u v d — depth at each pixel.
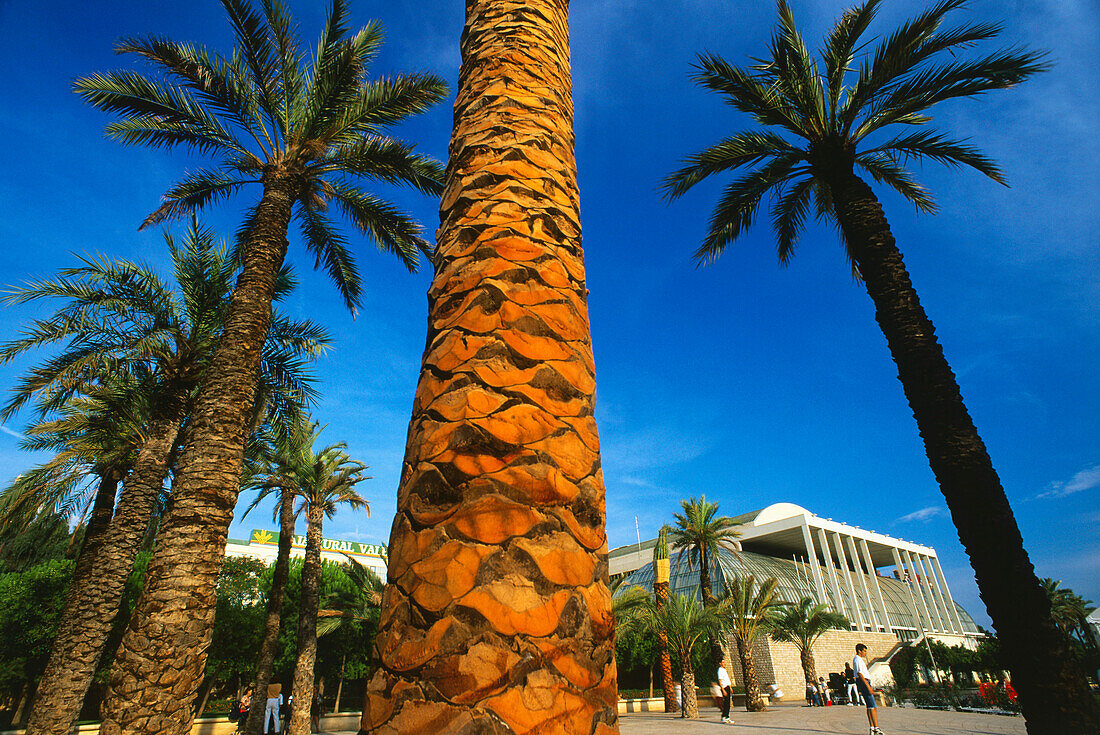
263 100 9.34
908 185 11.21
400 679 0.83
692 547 31.05
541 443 1.00
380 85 9.52
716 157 10.88
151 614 5.48
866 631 51.81
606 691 0.88
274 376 11.39
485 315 1.13
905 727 13.90
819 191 11.89
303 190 9.74
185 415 11.02
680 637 23.59
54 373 9.93
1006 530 6.75
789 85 9.73
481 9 1.93
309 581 18.19
